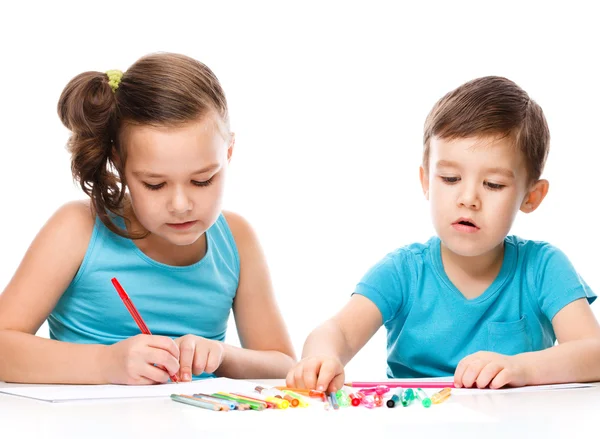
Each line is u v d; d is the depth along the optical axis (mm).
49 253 1432
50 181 2357
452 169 1426
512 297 1533
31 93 2350
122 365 1209
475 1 2479
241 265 1621
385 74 2502
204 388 1154
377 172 2521
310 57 2498
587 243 2525
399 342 1568
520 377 1231
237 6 2477
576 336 1449
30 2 2346
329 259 2533
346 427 892
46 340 1315
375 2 2494
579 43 2484
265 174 2523
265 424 904
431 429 884
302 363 1174
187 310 1527
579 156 2514
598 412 993
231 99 2492
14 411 985
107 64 2367
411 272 1568
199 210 1336
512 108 1436
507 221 1434
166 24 2420
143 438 832
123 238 1492
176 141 1292
